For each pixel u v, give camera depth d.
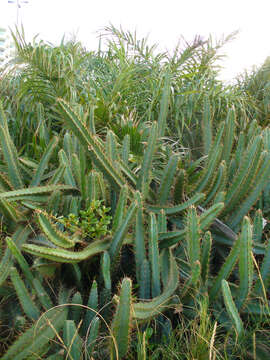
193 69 4.05
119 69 3.95
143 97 3.67
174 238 1.65
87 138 1.69
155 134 2.05
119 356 1.20
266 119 3.68
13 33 3.17
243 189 1.93
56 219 1.59
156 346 1.38
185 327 1.43
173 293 1.47
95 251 1.50
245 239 1.37
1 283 1.38
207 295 1.43
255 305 1.45
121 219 1.57
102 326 1.40
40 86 3.36
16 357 1.13
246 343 1.37
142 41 4.21
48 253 1.26
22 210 1.80
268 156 1.85
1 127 1.88
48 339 1.19
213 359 1.17
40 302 1.40
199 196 1.81
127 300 1.13
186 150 3.25
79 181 1.97
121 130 2.92
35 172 2.06
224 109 3.64
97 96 3.27
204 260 1.51
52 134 3.15
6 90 3.78
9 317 1.43
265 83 4.34
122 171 2.10
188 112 3.35
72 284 1.57
